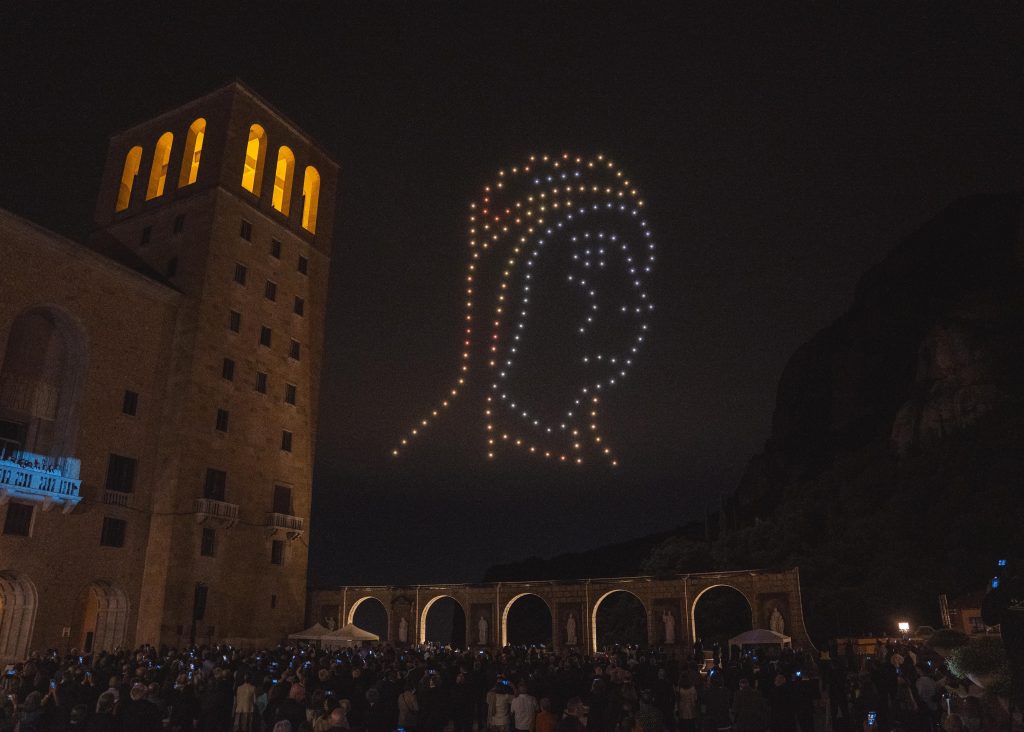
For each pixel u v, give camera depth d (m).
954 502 56.38
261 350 54.06
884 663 20.48
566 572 111.88
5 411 40.59
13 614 39.34
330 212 64.25
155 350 48.12
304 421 56.81
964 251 105.19
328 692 16.95
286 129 60.50
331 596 57.50
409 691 17.97
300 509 54.84
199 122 57.12
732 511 114.69
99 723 13.03
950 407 71.19
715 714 17.53
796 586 46.50
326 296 61.88
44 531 39.91
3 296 39.72
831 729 22.89
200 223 52.25
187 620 44.66
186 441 46.84
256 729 18.80
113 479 44.22
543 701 14.55
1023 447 56.94
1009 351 70.94
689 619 49.03
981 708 13.13
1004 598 8.43
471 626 53.97
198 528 46.47
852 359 108.12
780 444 116.62
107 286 45.59
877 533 61.91
